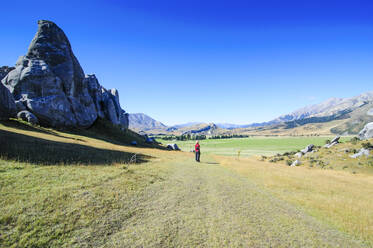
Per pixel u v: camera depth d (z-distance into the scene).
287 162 44.19
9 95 34.41
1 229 5.55
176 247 6.18
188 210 9.15
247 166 27.56
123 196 9.48
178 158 30.59
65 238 5.82
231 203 10.87
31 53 48.31
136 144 54.88
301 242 7.46
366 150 37.03
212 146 153.75
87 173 11.93
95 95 77.12
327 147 47.72
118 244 5.97
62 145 21.11
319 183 19.78
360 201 14.29
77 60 59.50
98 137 46.34
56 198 7.75
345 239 8.16
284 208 11.22
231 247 6.52
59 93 45.69
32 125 34.81
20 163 11.30
